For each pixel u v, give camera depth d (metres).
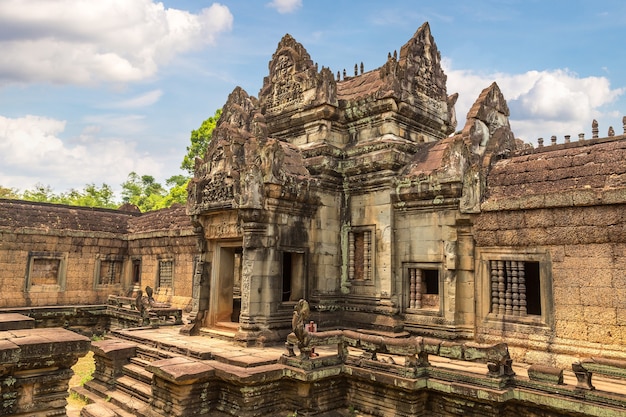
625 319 9.65
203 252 15.55
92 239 24.73
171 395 10.21
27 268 22.70
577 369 8.10
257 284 13.16
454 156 12.46
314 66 16.02
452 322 12.27
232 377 9.85
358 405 10.62
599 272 10.09
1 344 6.26
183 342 13.31
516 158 12.70
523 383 8.66
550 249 10.88
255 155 13.76
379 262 13.97
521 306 11.36
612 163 10.45
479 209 11.96
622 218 9.73
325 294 14.50
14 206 23.75
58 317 22.38
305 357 10.30
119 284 25.72
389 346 9.98
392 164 13.82
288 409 10.43
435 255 12.91
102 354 12.99
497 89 14.66
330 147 14.95
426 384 9.46
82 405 12.20
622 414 7.34
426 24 16.58
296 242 14.09
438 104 16.70
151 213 26.83
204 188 15.36
